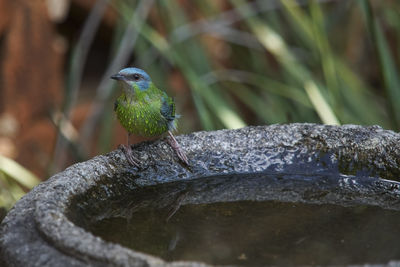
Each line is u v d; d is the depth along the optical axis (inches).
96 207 273.0
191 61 507.5
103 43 761.0
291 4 481.7
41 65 627.5
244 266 218.2
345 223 260.5
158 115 333.1
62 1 629.0
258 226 258.4
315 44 463.5
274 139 322.3
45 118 630.5
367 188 301.4
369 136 311.1
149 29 478.6
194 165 317.7
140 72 325.1
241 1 520.7
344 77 504.4
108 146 489.7
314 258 224.2
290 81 525.0
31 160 600.7
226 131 328.8
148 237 247.8
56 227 211.8
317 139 318.3
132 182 302.0
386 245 234.7
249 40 561.6
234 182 311.7
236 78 499.8
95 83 719.7
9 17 593.9
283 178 313.4
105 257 193.2
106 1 507.8
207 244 239.6
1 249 221.9
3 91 611.5
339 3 642.2
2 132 600.7
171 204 288.7
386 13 562.9
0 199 426.6
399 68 571.5
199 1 549.0
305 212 275.1
